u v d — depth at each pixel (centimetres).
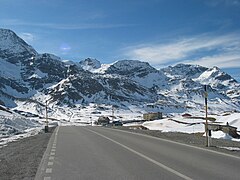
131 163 1426
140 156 1662
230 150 1880
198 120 7856
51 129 5741
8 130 4928
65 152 1914
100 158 1617
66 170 1261
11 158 1588
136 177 1093
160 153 1777
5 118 5828
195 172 1172
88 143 2553
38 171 1238
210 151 1838
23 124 6762
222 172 1166
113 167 1321
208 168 1254
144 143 2458
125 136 3394
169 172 1180
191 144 2317
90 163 1445
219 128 4125
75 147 2225
